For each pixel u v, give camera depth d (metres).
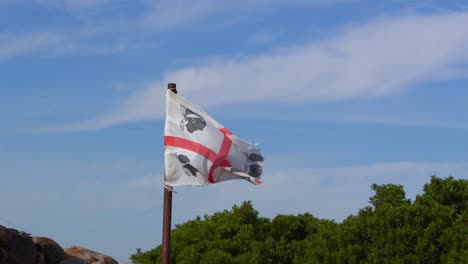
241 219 33.41
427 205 27.80
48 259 14.12
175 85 15.80
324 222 33.31
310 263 28.41
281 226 33.53
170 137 15.62
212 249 31.44
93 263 15.31
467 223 26.88
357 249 27.03
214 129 15.62
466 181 28.89
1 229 13.38
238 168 15.61
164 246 15.06
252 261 30.34
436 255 26.08
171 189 15.46
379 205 28.62
